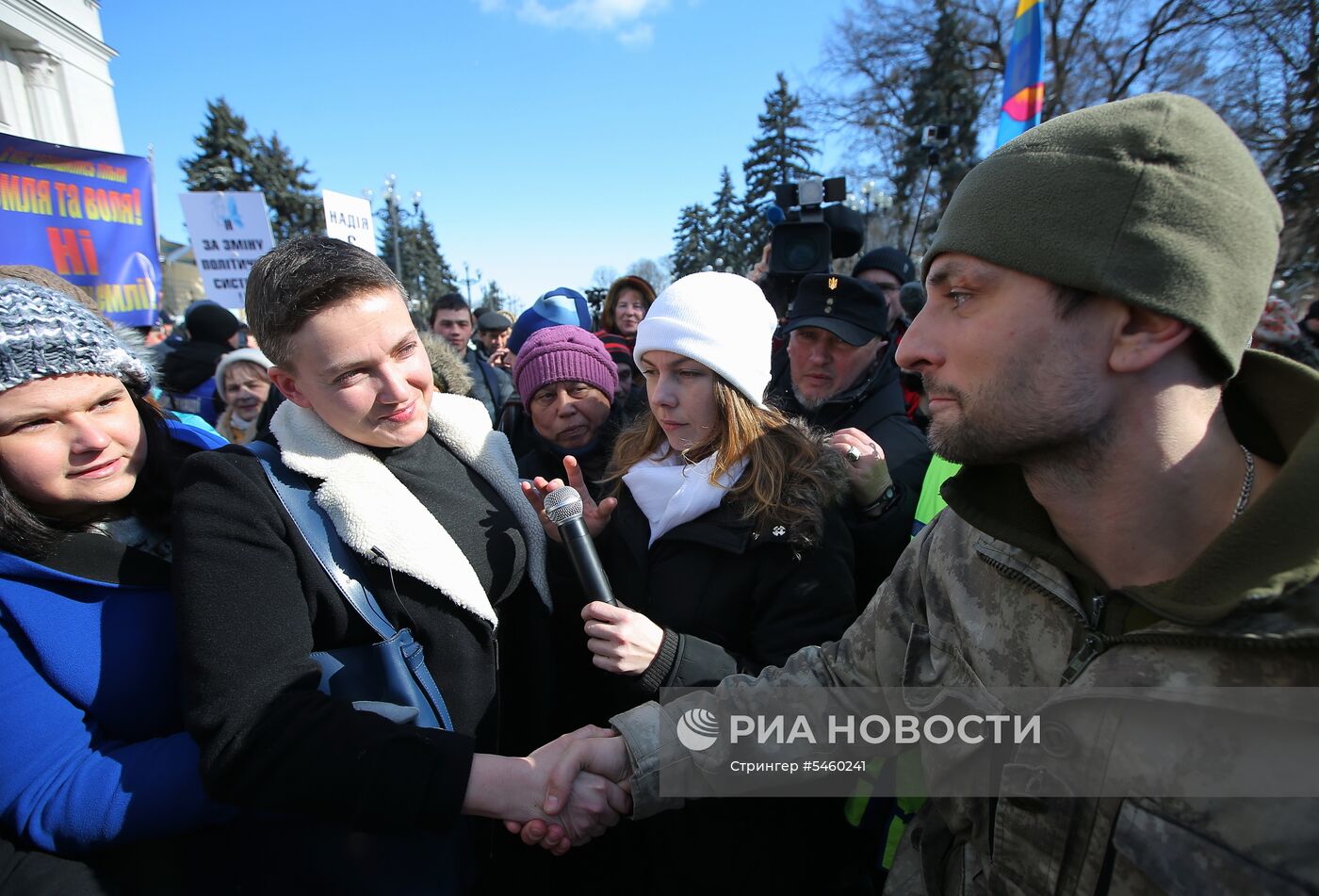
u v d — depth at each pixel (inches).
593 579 54.5
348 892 44.9
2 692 39.5
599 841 63.1
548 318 136.0
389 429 47.8
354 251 45.6
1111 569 31.7
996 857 34.7
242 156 1190.3
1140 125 27.1
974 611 37.4
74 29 548.7
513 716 61.4
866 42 703.7
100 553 43.6
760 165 1306.6
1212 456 29.3
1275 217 28.3
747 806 56.6
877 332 90.4
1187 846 27.2
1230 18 423.2
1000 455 31.6
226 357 145.3
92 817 39.2
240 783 38.0
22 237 134.6
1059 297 28.4
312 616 45.1
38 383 39.1
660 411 62.9
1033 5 186.9
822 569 56.0
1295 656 25.5
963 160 701.9
